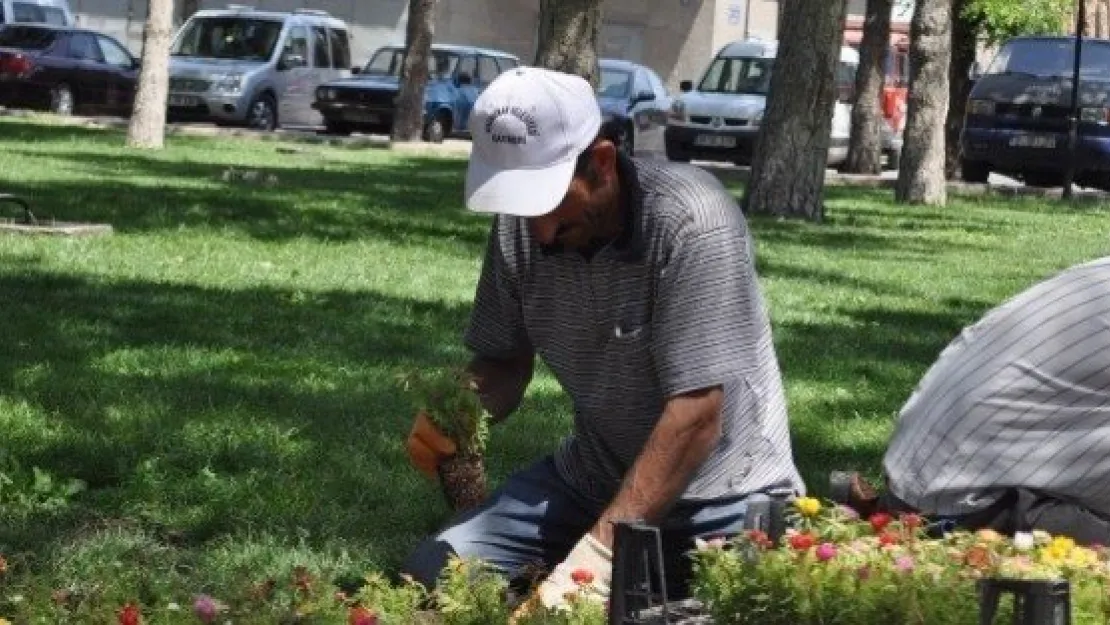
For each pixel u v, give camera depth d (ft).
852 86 165.27
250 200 84.58
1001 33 152.56
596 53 92.89
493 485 32.60
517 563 23.32
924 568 16.53
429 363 45.24
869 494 23.61
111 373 41.14
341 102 160.66
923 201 114.83
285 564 27.02
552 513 23.30
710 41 231.30
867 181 139.54
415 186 102.27
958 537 18.52
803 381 45.62
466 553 23.22
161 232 70.28
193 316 50.34
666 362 21.03
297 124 166.91
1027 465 21.38
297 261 64.49
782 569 16.48
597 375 22.09
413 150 147.64
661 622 16.19
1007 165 135.95
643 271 21.09
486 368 23.50
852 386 45.44
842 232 89.56
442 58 167.02
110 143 122.62
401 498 31.12
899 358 50.37
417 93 151.94
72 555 26.61
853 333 54.60
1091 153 132.67
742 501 22.30
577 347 22.03
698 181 21.18
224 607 19.70
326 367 43.45
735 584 16.60
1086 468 21.22
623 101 157.69
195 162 110.22
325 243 70.44
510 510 23.36
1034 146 134.31
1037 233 96.17
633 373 21.77
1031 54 137.80
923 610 15.83
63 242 65.31
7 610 20.38
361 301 55.31
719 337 20.89
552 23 92.32
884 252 81.00
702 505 22.20
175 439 34.37
